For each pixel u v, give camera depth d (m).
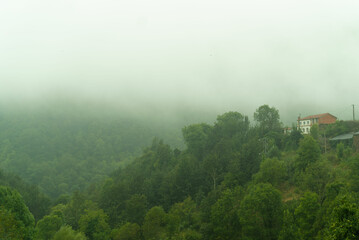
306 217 33.19
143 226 53.16
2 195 46.06
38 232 50.66
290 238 32.59
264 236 36.69
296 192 46.69
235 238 41.00
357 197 33.53
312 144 52.03
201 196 63.94
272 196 38.56
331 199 34.78
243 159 68.94
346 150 58.09
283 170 52.53
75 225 63.97
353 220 21.34
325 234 27.31
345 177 41.12
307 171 44.03
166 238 47.06
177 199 69.94
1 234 35.81
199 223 49.78
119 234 52.34
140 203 64.75
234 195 48.84
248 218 38.47
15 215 44.19
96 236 54.28
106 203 74.06
